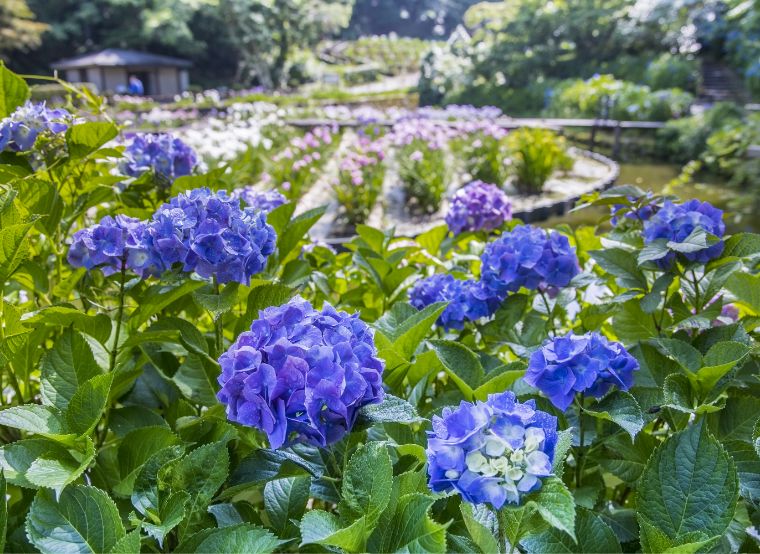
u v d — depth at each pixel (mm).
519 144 11938
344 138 17562
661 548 1064
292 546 1228
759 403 1540
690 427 1171
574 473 1640
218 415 1487
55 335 1974
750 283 1848
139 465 1381
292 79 46094
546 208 9633
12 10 32562
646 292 1919
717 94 25672
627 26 31578
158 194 2584
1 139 2086
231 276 1562
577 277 1973
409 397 1723
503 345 2168
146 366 1895
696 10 29594
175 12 42281
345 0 50188
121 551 977
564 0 32188
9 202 1553
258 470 1361
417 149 11695
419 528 988
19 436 1747
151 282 2096
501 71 32531
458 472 983
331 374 1126
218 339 1674
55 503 1085
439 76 33688
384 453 1052
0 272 1450
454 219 3375
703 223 1811
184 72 44219
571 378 1314
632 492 1775
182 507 1086
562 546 1170
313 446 1412
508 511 1069
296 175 10234
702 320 1761
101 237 1639
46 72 42031
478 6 36469
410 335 1598
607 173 13328
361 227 2648
